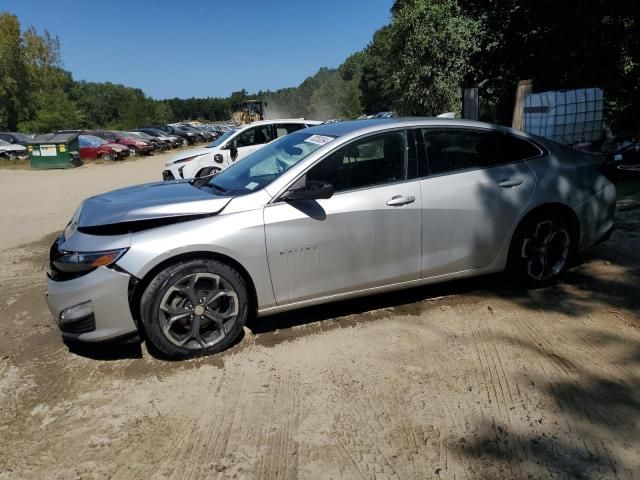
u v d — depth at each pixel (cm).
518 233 416
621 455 240
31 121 5019
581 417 269
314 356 342
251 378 319
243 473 239
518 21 1412
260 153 442
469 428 263
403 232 379
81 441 266
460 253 400
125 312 326
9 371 343
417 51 1592
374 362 331
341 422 273
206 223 338
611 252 512
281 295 358
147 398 302
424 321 386
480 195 398
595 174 446
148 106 8056
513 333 361
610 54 1259
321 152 368
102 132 3334
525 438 254
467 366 321
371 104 6412
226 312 350
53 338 392
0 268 609
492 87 1617
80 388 317
